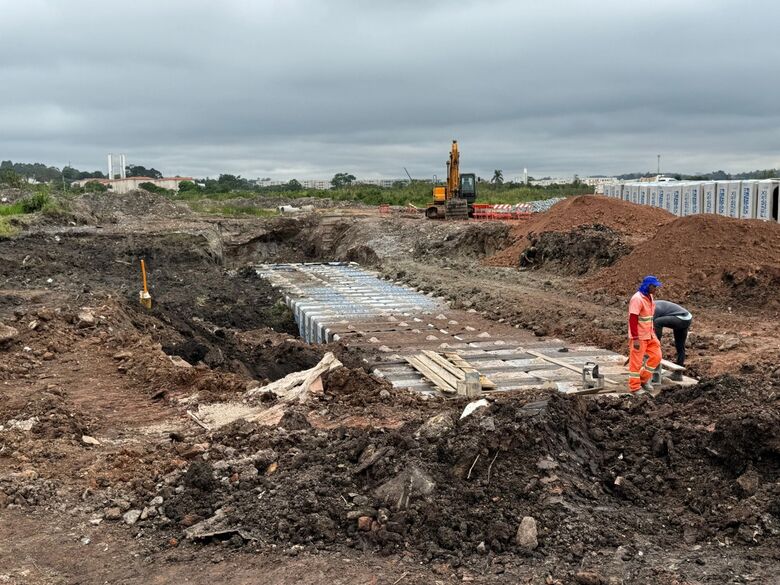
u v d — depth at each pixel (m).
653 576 4.76
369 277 28.48
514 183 89.19
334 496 5.86
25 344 12.20
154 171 139.12
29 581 4.98
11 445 7.58
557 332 16.23
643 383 10.64
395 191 73.88
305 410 9.28
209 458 7.12
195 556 5.28
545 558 5.05
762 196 25.53
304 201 61.69
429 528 5.38
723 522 5.44
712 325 15.41
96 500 6.32
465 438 6.23
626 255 22.45
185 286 25.91
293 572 4.96
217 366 12.72
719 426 6.30
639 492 6.01
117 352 12.17
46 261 25.97
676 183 37.12
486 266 28.22
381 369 12.95
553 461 6.11
